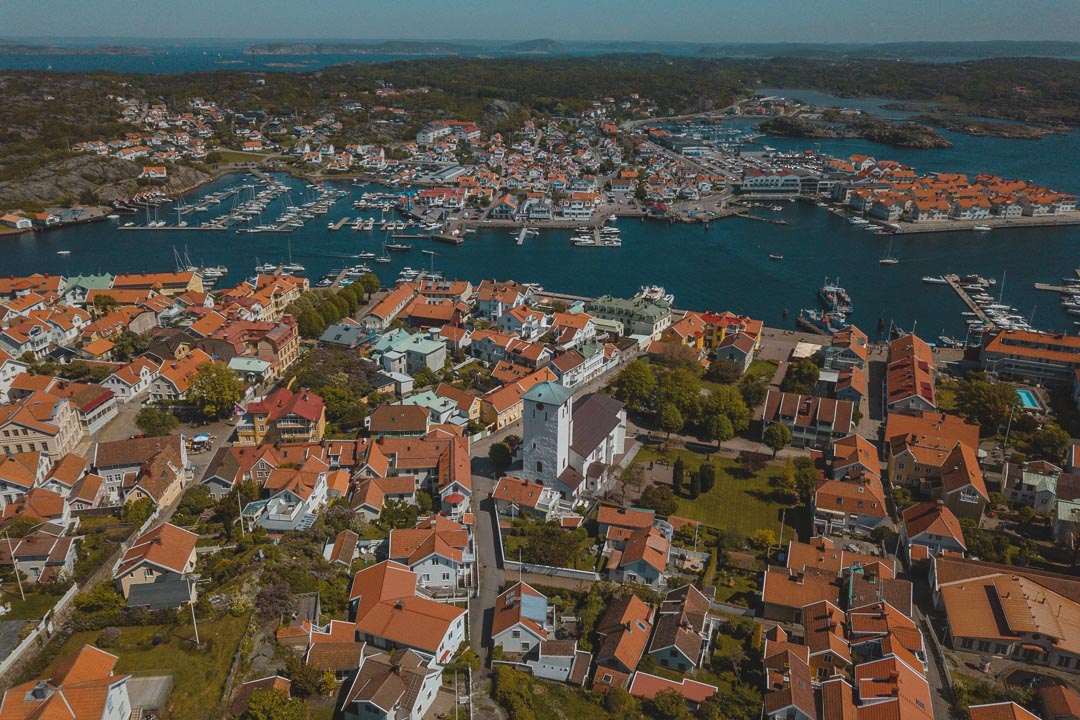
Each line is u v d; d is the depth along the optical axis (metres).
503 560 118.62
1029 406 170.25
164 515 125.25
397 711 82.75
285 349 192.75
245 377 176.38
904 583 106.56
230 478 131.88
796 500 138.50
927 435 148.88
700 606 105.06
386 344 194.25
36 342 193.62
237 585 101.19
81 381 174.75
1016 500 136.12
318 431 152.12
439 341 195.12
